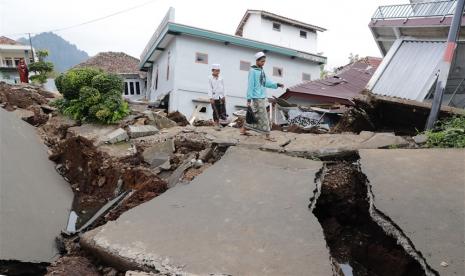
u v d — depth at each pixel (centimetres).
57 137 998
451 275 323
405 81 1118
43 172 750
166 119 1067
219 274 346
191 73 1772
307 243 384
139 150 793
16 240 465
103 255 413
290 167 580
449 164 515
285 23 2495
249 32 2502
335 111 1349
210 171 590
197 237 409
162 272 360
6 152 686
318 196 498
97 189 727
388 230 410
